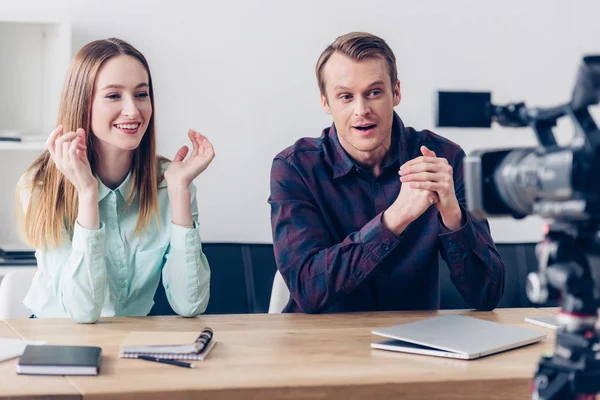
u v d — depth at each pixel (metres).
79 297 1.67
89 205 1.72
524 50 3.05
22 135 2.59
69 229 1.89
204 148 1.91
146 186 1.95
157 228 1.97
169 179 1.89
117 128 1.86
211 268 2.54
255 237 2.90
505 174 1.00
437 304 2.08
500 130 3.04
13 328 1.61
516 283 2.69
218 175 2.86
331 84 1.89
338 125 1.92
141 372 1.29
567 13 3.07
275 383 1.23
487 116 1.05
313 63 2.90
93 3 2.74
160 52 2.79
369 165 2.04
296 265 1.87
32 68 2.74
